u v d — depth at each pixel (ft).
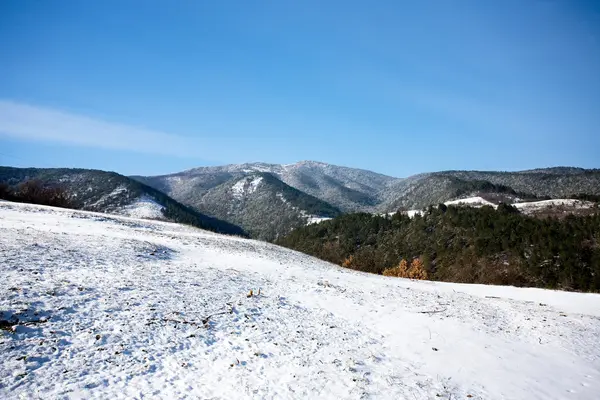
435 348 38.63
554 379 33.40
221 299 43.45
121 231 91.56
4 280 33.58
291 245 415.03
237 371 27.25
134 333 29.55
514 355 38.78
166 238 93.56
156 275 48.11
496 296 83.76
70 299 32.78
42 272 38.65
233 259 77.71
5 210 99.55
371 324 45.01
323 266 102.53
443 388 29.09
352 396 25.96
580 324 56.34
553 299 82.17
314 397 25.16
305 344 34.83
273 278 63.82
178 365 26.50
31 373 21.59
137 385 22.89
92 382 22.15
